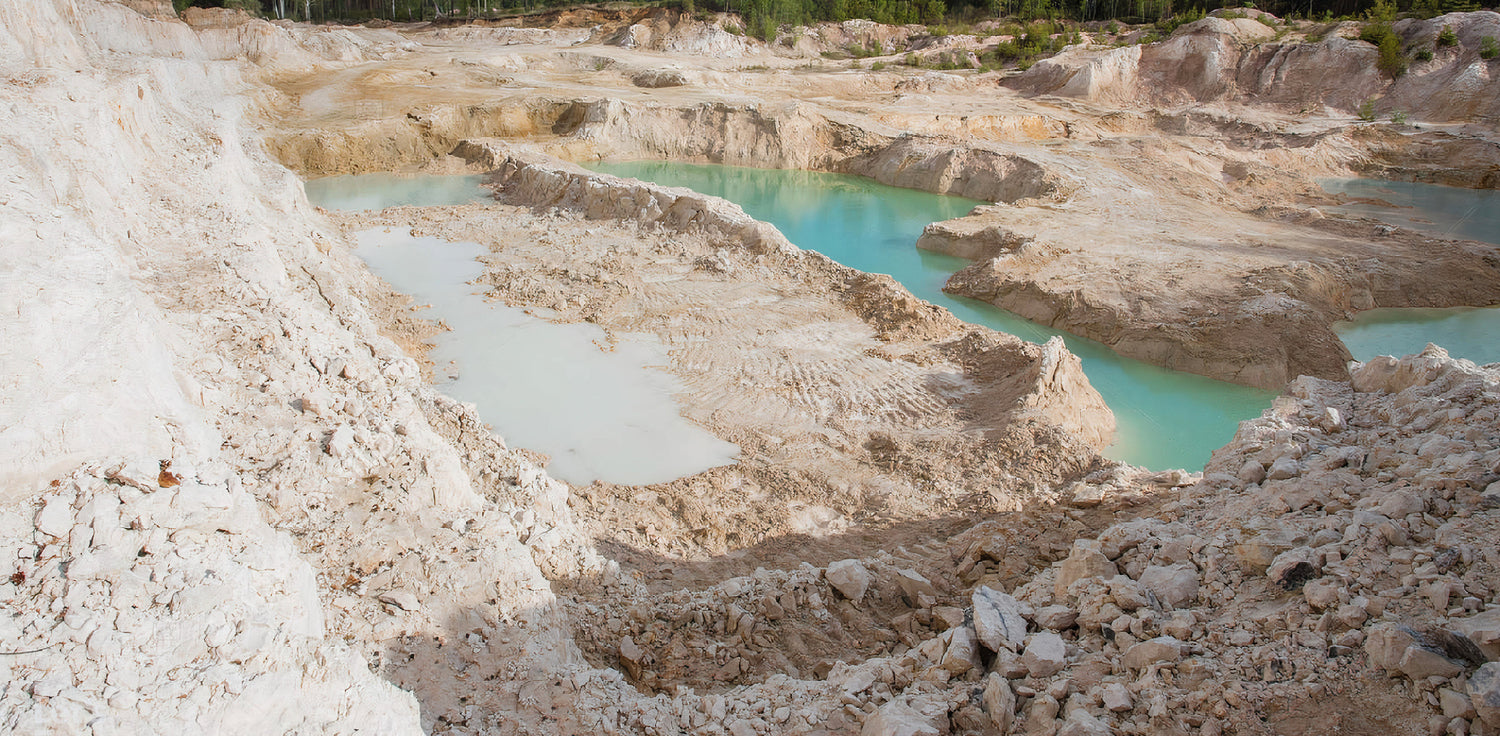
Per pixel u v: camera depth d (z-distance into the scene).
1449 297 23.28
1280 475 8.52
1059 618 7.19
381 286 21.42
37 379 5.27
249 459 8.03
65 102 12.10
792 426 15.07
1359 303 22.88
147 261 11.58
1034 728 6.11
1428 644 5.45
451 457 9.07
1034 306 22.05
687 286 21.94
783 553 11.45
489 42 72.88
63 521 4.75
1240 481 8.93
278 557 5.52
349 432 8.55
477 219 28.22
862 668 7.63
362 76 48.06
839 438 14.68
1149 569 7.46
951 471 13.38
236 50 48.69
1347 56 50.31
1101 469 12.76
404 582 7.38
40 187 9.57
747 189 37.34
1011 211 30.41
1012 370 16.66
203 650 4.55
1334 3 64.38
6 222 6.64
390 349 13.94
